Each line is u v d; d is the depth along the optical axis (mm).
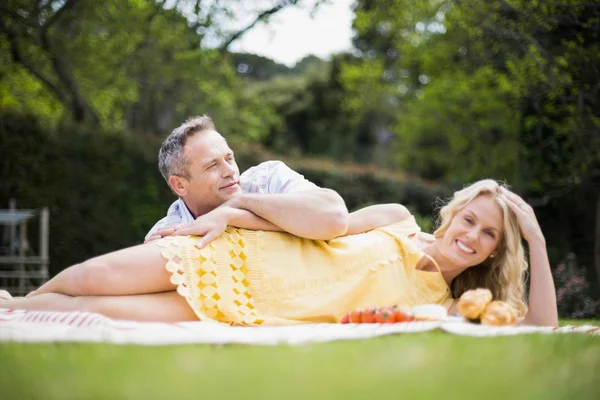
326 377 2025
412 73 19297
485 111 15422
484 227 4016
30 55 15438
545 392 2051
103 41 16031
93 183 12477
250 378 1979
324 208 3834
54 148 12211
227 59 18500
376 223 4121
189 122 4277
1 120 11875
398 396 1847
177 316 3615
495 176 14977
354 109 27281
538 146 11102
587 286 9359
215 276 3660
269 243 3807
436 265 4020
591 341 2992
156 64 17203
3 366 2127
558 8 8641
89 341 2602
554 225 11656
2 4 13906
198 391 1801
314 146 32344
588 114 9117
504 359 2438
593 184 10383
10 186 11898
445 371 2188
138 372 2025
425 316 3572
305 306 3738
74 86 15430
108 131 12727
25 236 11500
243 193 4246
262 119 24047
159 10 16094
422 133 20016
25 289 11539
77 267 3639
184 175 4168
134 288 3613
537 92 9602
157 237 3846
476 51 11391
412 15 16688
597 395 2111
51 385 1880
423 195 16969
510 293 4145
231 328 3209
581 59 8703
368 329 3137
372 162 30688
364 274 3879
